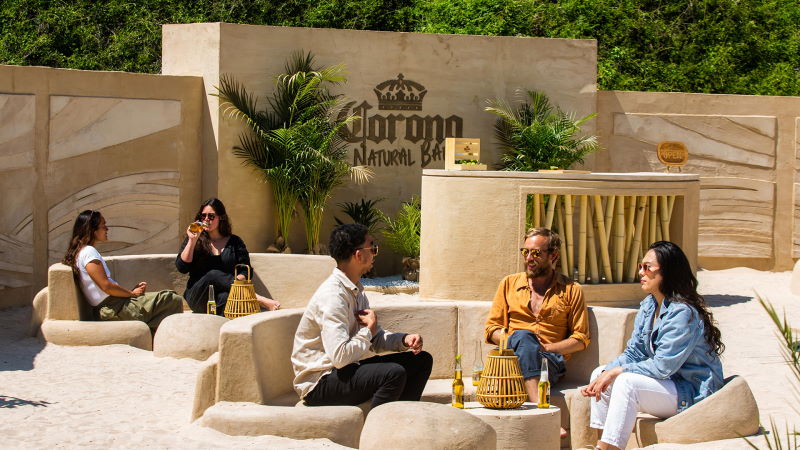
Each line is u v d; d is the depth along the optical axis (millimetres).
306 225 14062
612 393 6234
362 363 6223
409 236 14070
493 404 6410
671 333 6234
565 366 7234
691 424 6160
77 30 20188
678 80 21422
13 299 12148
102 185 13016
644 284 6438
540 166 14844
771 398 7777
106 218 13102
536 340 6938
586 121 15531
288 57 14133
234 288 9086
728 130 16406
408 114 14797
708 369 6367
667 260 6355
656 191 11570
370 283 13789
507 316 7398
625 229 11711
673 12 22938
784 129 16516
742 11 22562
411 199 14867
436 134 14953
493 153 15180
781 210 16562
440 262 11578
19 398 7109
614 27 22031
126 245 13320
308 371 6254
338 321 6160
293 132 13594
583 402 6621
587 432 6594
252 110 13828
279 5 20625
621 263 11594
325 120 14117
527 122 15102
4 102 12070
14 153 12172
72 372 8055
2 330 10203
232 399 6258
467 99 15047
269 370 6508
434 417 5426
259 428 5902
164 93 13555
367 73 14578
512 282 7426
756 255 16578
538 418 6262
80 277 9445
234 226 13836
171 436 5949
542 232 7305
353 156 14547
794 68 22703
